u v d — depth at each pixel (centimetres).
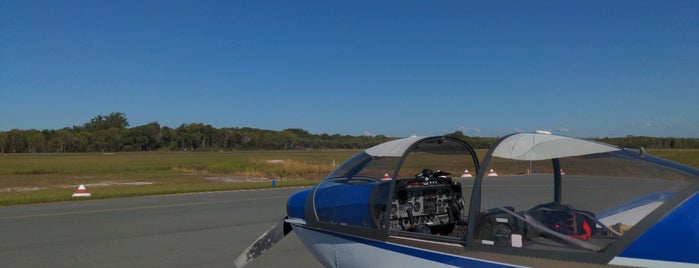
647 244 256
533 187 331
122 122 14525
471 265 310
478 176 322
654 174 283
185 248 724
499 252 298
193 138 11588
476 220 314
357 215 388
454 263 319
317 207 426
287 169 3288
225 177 2944
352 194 404
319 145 11756
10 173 3378
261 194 1634
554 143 331
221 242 770
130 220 1012
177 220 1010
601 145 327
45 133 11300
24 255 682
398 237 353
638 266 256
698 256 243
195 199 1467
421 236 342
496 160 325
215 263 630
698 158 1981
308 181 2320
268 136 11869
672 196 266
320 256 427
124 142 10956
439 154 455
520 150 325
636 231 262
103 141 10781
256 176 3022
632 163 293
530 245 292
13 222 999
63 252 700
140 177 2942
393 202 428
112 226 934
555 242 286
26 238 813
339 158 5675
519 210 313
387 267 360
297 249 705
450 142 411
